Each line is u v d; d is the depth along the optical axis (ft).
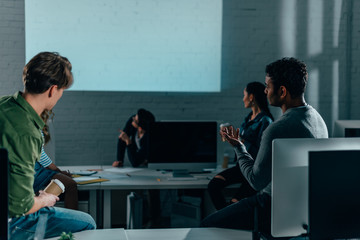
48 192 4.75
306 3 16.12
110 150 15.56
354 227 3.96
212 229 5.48
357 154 3.94
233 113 16.07
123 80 15.53
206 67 15.85
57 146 15.28
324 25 16.21
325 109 16.42
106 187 8.59
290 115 5.16
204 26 15.74
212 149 9.73
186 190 10.97
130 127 11.89
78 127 15.37
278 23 16.03
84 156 15.44
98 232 5.18
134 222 9.49
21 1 14.87
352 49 16.34
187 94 15.85
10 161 4.04
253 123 9.79
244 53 15.98
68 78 4.50
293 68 5.23
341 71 16.38
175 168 9.61
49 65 4.29
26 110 4.26
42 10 14.93
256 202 5.33
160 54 15.62
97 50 15.31
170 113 15.81
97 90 15.39
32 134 4.19
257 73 16.06
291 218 4.53
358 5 16.22
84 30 15.19
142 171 10.36
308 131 5.09
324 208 3.87
